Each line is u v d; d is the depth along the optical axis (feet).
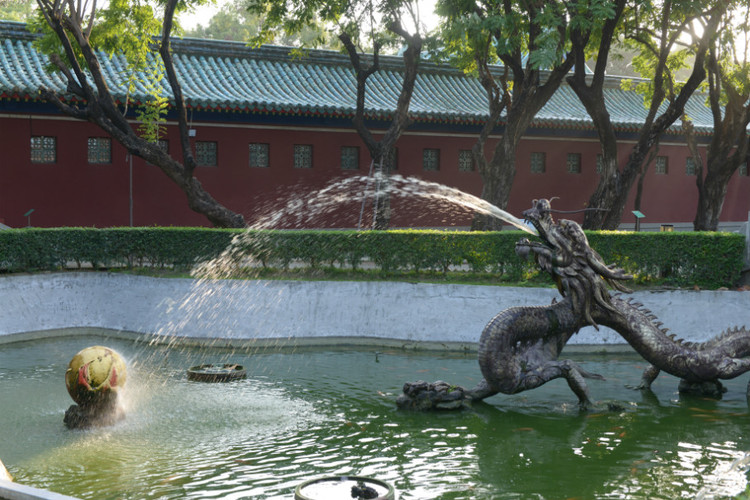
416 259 45.96
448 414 28.37
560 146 94.17
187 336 43.04
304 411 28.32
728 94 73.77
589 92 61.21
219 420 26.86
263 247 47.26
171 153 75.61
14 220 69.87
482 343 28.25
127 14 58.95
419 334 42.98
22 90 64.80
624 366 38.14
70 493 19.47
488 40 62.69
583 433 25.94
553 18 50.85
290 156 80.89
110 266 47.67
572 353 41.34
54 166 71.26
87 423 25.81
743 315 42.45
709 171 76.28
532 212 29.78
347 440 24.68
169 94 71.10
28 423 26.02
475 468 22.02
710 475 21.56
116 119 55.06
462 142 88.17
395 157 85.61
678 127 94.94
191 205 57.16
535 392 32.32
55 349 40.37
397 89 86.38
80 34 53.67
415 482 20.74
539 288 42.16
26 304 43.09
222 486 20.11
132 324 44.55
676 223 102.63
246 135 78.79
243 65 82.38
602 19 52.21
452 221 87.81
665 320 42.09
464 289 42.55
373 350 42.04
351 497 18.10
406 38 61.21
